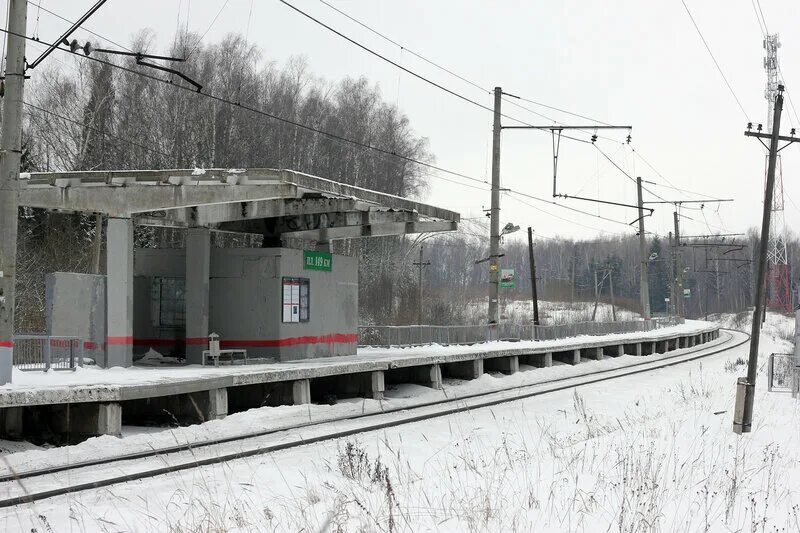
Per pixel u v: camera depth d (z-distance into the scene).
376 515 8.22
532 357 34.06
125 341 18.45
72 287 17.78
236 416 16.70
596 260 150.00
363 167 55.25
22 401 12.52
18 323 35.66
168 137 44.84
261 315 22.53
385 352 27.64
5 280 14.06
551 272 151.88
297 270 23.31
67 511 9.22
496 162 32.28
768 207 19.36
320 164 51.84
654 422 16.84
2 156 14.31
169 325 23.66
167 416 17.28
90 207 18.50
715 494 9.31
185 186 18.34
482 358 28.02
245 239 47.97
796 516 8.52
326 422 17.42
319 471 11.82
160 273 23.77
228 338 22.69
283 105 49.78
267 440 14.74
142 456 12.95
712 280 150.12
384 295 57.12
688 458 12.27
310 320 23.91
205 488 10.35
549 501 9.02
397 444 14.76
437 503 9.00
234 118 46.22
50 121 44.69
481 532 7.53
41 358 17.22
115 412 14.21
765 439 14.83
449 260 128.00
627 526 7.90
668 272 136.38
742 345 59.69
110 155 44.59
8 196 14.23
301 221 23.83
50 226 42.75
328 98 55.16
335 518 7.92
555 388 25.83
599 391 25.28
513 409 20.89
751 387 16.00
